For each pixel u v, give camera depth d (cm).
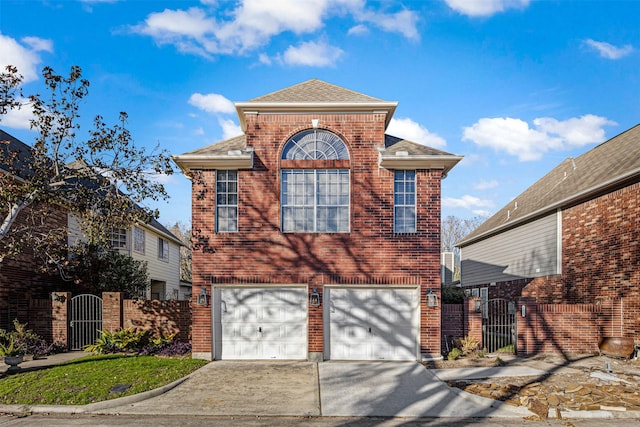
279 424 898
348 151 1475
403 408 996
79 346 1562
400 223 1462
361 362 1402
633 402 994
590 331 1508
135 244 2491
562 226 1880
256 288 1448
